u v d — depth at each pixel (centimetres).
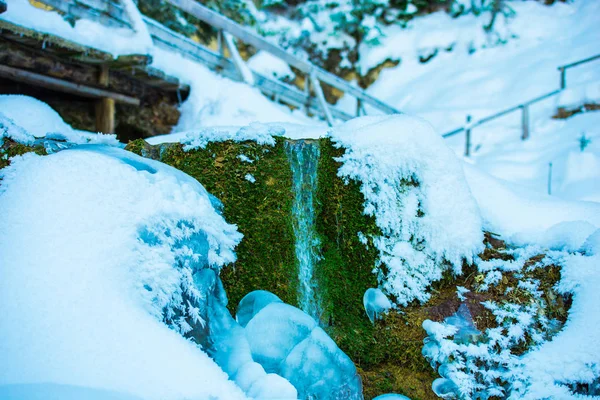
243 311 335
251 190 363
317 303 364
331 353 306
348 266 367
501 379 323
